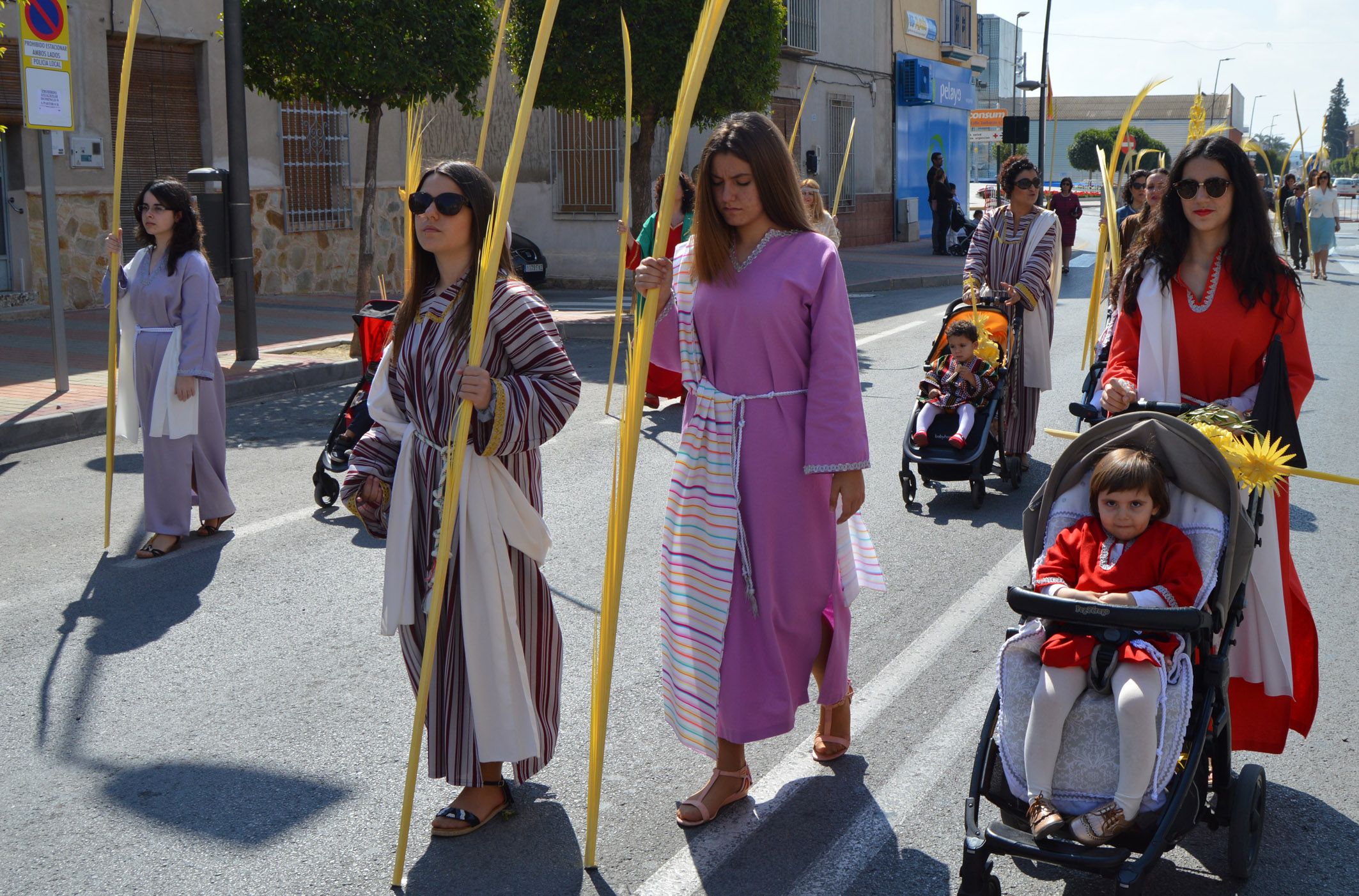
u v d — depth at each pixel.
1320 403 10.55
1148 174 8.08
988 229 8.01
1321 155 12.42
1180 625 3.11
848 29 30.59
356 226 19.62
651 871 3.46
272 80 13.93
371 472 3.71
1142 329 3.80
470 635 3.50
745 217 3.55
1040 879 3.42
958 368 7.55
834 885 3.39
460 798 3.72
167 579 6.06
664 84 16.25
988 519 7.23
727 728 3.62
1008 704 3.27
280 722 4.45
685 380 3.72
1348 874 3.44
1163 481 3.39
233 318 15.84
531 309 3.56
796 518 3.61
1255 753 4.19
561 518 7.12
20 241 15.10
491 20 14.52
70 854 3.57
